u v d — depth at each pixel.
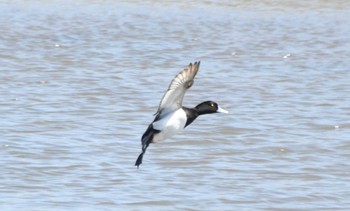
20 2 56.66
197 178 18.58
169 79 31.48
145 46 40.22
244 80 31.28
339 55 38.72
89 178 18.39
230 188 17.94
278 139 22.19
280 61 36.53
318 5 54.97
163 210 16.50
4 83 29.44
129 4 56.34
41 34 43.28
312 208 16.94
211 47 40.62
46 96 27.23
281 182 18.48
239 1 56.66
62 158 19.80
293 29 47.09
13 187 17.66
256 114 25.27
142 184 18.03
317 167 19.67
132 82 30.42
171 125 11.68
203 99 28.02
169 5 55.81
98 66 33.91
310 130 23.41
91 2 57.19
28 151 20.30
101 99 27.05
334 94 28.78
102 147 20.94
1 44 39.31
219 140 21.97
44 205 16.58
